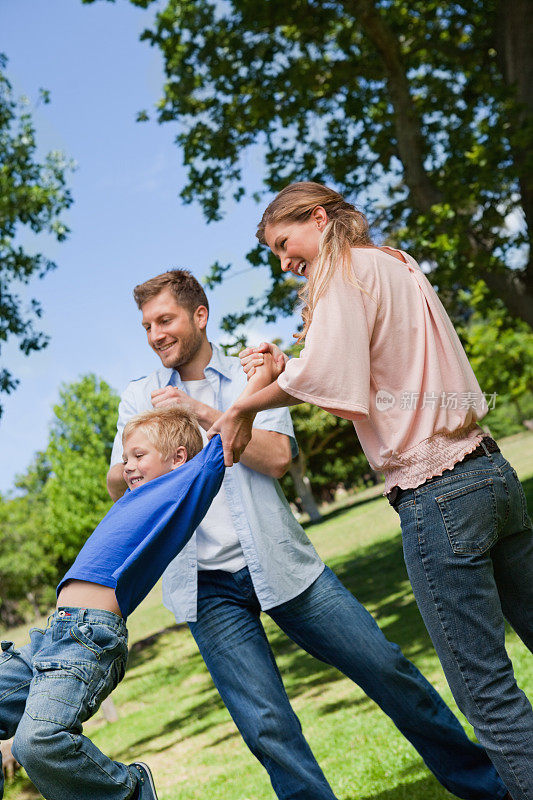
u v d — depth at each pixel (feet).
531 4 37.37
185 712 26.86
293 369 6.97
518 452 107.65
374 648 8.74
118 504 7.84
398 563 49.73
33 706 6.73
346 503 161.38
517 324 49.80
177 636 50.57
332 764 13.84
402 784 11.27
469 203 39.70
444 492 6.75
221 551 9.06
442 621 6.79
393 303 7.11
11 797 19.19
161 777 18.26
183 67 43.57
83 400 84.99
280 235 7.75
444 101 45.50
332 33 44.65
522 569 7.22
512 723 6.57
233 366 10.03
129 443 8.51
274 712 8.69
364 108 44.93
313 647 9.14
